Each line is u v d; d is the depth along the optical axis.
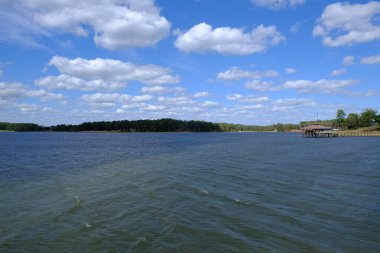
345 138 111.25
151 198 16.91
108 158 42.75
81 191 18.94
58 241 10.68
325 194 17.77
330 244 10.48
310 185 20.48
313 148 60.12
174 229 11.77
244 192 18.34
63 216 13.50
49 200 16.59
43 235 11.25
